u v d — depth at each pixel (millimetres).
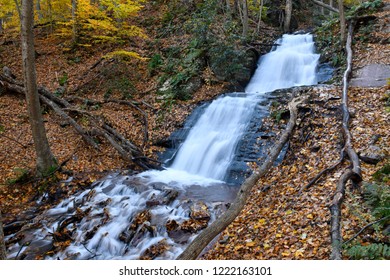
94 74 14977
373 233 4293
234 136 9758
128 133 11383
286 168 7387
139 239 6258
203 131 10742
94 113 12211
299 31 19297
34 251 6234
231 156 9211
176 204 7250
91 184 8891
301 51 15375
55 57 16344
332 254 4008
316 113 8453
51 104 11844
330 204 5043
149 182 8719
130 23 19109
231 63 13039
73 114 12078
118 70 14953
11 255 6191
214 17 15492
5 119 11359
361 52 12242
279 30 20016
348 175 5535
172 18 18656
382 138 6676
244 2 15547
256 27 18625
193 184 8547
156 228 6305
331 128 7738
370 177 5594
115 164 10023
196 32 13945
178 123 11555
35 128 8633
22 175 8656
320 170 6535
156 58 15086
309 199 5668
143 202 7598
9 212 7719
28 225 7172
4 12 18516
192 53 14156
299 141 8000
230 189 8055
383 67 10664
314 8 24641
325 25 15984
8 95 12977
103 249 6273
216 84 13086
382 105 8047
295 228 5043
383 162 5945
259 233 5312
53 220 7352
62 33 17391
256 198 6699
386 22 13164
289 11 20359
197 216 6531
